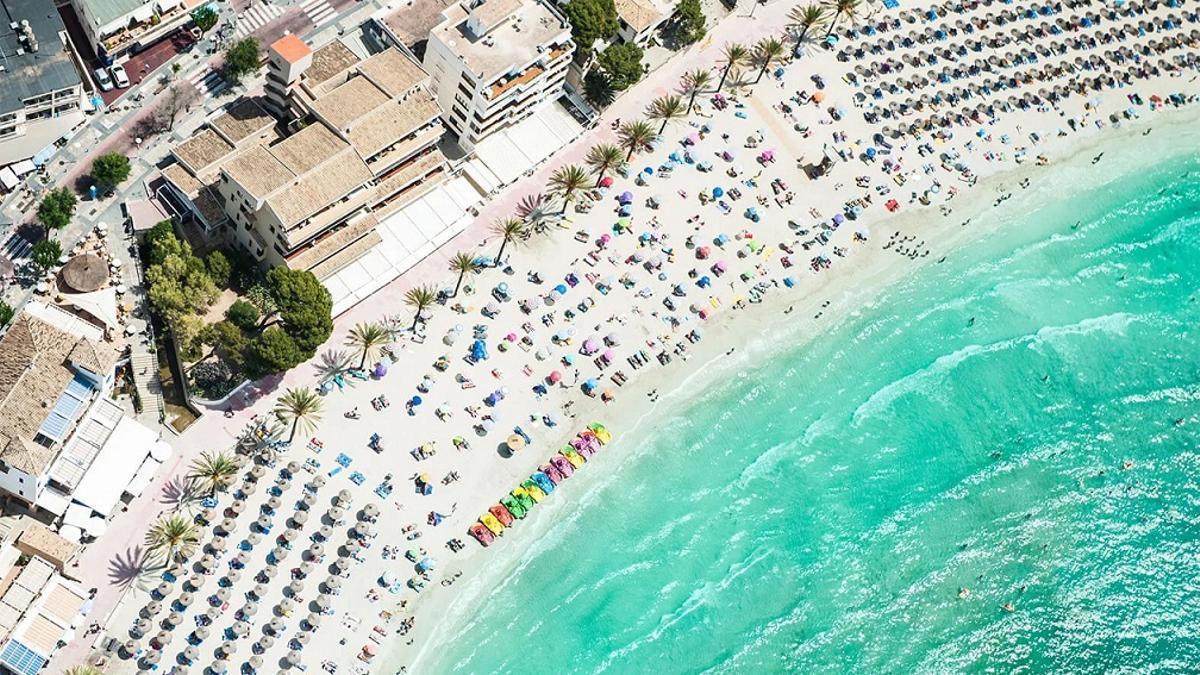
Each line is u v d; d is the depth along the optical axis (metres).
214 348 188.75
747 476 198.12
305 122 198.38
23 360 169.62
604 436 194.88
